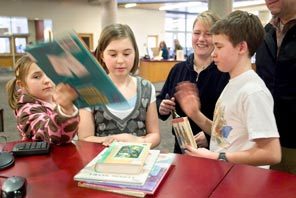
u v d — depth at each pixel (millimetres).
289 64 1377
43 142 1020
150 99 1319
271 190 706
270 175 787
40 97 1181
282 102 1413
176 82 1718
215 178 774
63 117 962
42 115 1105
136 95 1286
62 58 708
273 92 1438
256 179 765
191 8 13438
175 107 1561
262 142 971
